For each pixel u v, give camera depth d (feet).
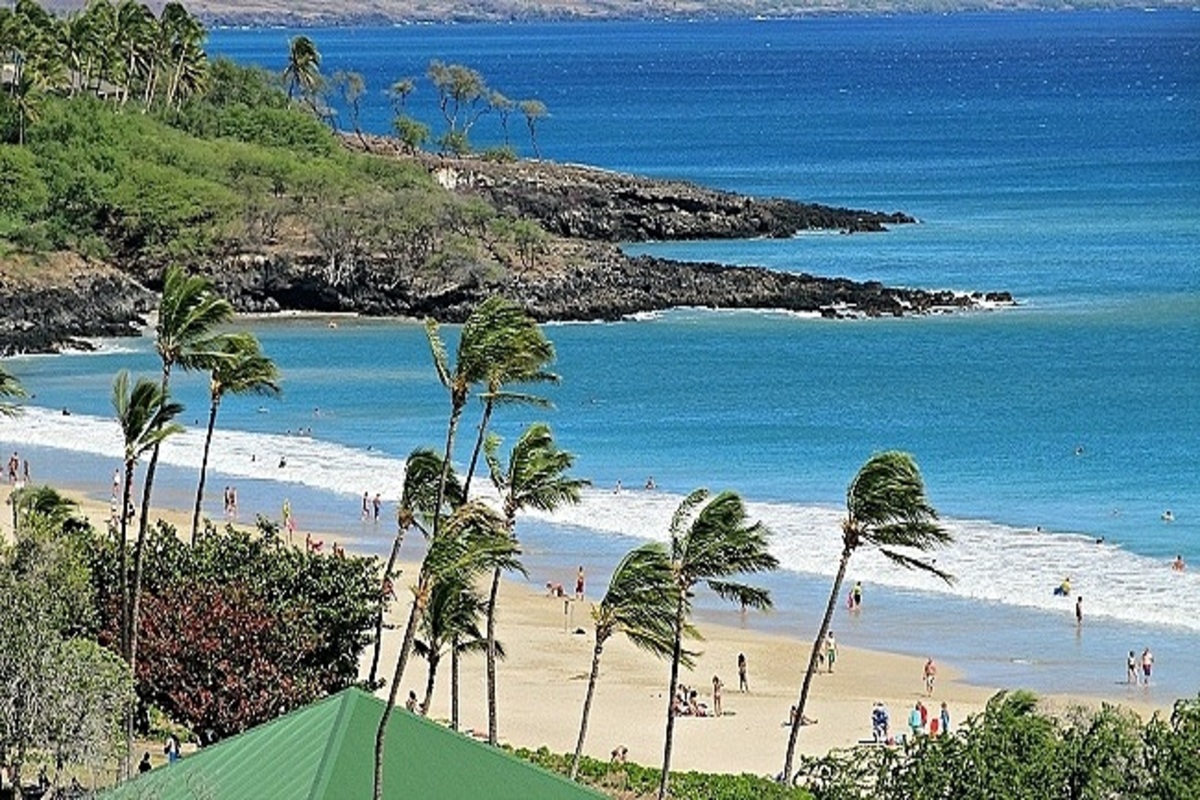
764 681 302.86
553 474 250.98
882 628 330.34
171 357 248.52
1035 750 175.83
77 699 196.24
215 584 240.94
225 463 453.17
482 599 271.90
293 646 229.45
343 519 404.36
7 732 192.65
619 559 371.97
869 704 290.76
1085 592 347.56
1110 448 466.70
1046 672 306.14
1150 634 324.60
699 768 260.01
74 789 194.80
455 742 161.89
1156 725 182.29
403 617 326.44
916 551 373.20
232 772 156.66
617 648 319.88
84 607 229.04
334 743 157.28
